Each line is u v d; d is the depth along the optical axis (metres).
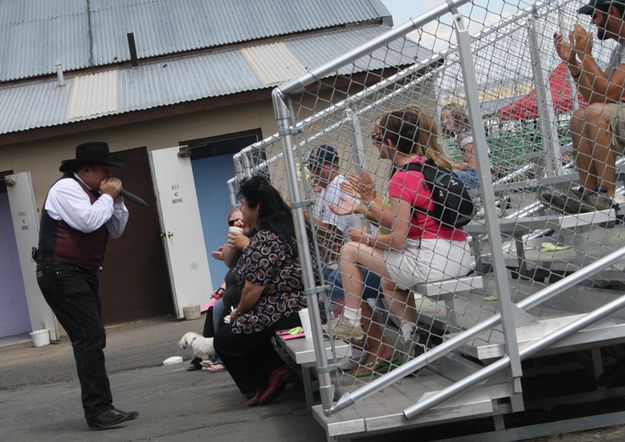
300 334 5.85
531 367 5.91
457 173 5.70
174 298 15.01
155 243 15.71
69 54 17.77
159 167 15.09
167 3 19.03
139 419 6.73
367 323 5.36
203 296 15.11
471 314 5.45
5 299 16.52
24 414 8.07
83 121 15.07
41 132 15.12
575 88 5.65
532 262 5.47
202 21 18.27
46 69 17.39
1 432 7.15
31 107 15.95
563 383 5.75
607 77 5.42
